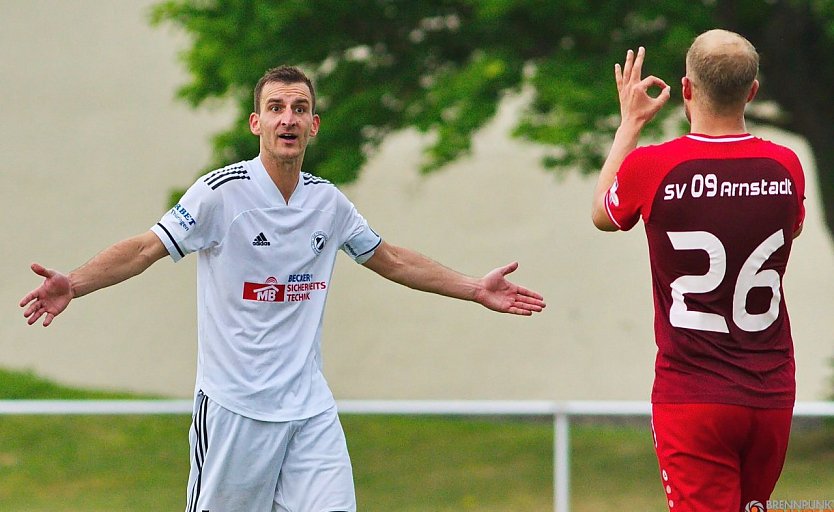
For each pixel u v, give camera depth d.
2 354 56.62
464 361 56.12
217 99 43.56
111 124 58.31
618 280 55.88
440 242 56.91
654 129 34.47
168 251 16.75
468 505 34.84
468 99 34.56
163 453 40.72
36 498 36.03
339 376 56.59
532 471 37.81
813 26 38.50
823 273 54.28
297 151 16.97
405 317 56.59
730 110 14.56
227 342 17.11
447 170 57.00
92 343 56.84
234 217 16.97
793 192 14.45
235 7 37.88
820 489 31.64
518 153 56.56
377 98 37.75
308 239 17.38
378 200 57.19
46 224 57.88
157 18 41.31
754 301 14.43
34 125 58.38
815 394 53.47
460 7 38.66
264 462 17.23
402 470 37.41
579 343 55.84
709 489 14.57
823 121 40.31
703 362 14.48
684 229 14.42
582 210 56.31
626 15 36.28
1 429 42.25
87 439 41.50
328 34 38.59
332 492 17.09
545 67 35.12
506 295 18.53
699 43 14.74
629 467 38.56
